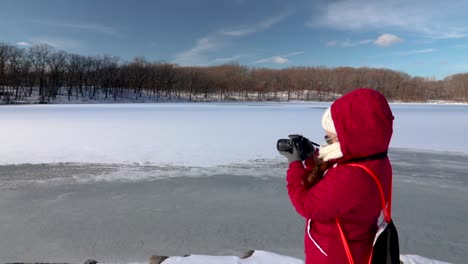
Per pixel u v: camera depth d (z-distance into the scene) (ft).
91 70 259.60
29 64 224.12
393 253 5.75
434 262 14.06
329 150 5.74
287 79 374.84
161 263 13.97
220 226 21.15
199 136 55.47
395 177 32.32
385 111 5.36
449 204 25.07
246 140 51.88
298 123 75.82
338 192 5.34
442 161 38.70
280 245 18.84
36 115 93.66
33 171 33.35
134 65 291.99
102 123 72.74
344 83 371.56
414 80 383.65
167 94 286.66
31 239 19.19
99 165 35.91
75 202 25.03
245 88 349.20
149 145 47.19
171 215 22.75
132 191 27.66
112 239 19.27
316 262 6.05
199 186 29.12
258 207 24.36
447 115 103.60
